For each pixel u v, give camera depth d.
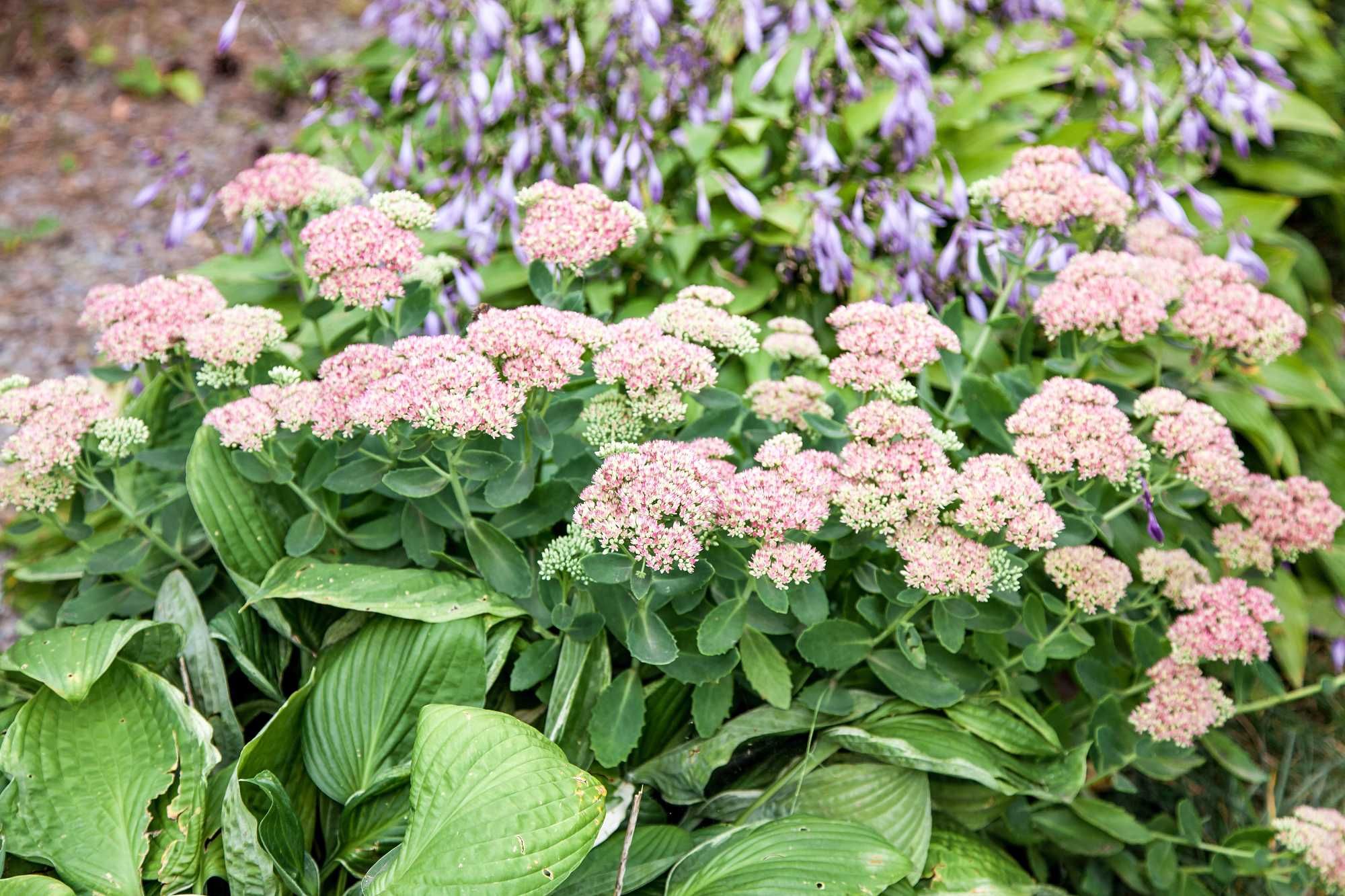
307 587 1.16
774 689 1.15
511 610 1.17
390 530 1.22
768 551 1.09
